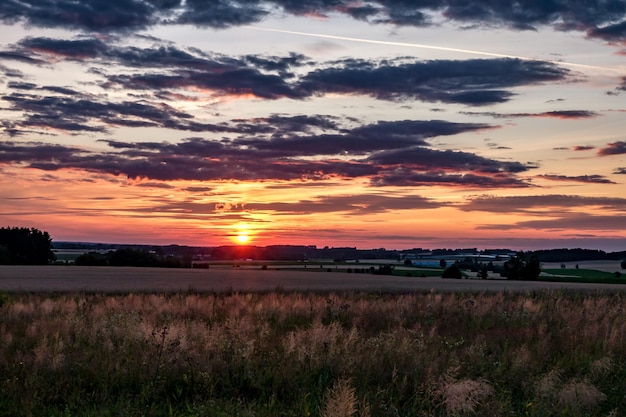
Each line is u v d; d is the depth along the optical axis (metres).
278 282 44.72
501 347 13.16
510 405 8.47
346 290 33.22
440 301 23.59
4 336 12.51
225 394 8.95
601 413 8.50
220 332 11.88
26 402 8.05
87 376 9.45
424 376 9.51
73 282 41.31
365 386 9.10
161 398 8.77
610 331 14.23
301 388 9.01
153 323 14.68
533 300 24.98
